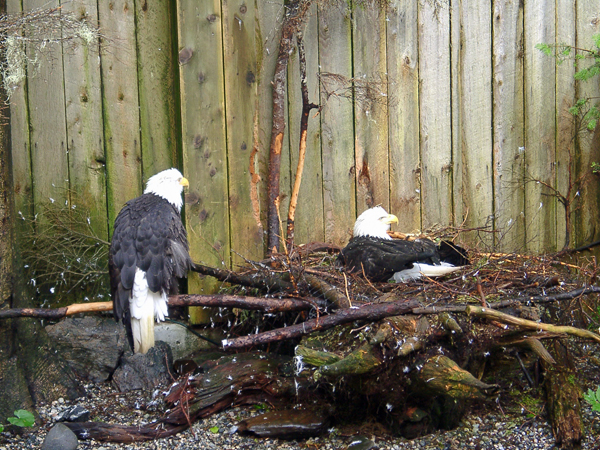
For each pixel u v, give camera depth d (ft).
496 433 11.21
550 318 12.73
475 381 9.78
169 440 11.12
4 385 11.51
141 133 14.84
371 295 12.55
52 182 14.53
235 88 14.78
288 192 15.57
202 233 14.74
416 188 16.28
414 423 11.03
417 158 16.21
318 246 15.14
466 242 16.49
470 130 16.40
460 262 14.30
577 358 13.57
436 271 13.33
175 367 13.66
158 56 14.74
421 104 16.10
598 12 16.62
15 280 11.94
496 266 13.57
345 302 11.36
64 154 14.52
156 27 14.66
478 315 10.29
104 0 14.32
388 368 10.27
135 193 14.96
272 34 15.06
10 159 12.01
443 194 16.43
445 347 10.72
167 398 11.98
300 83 15.37
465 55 16.19
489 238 16.58
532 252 16.66
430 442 10.91
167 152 15.03
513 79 16.49
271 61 15.14
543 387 12.10
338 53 15.52
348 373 10.00
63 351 13.55
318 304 11.68
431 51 16.01
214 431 11.32
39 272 14.53
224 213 14.87
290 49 15.08
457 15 16.05
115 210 14.88
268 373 12.21
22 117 14.21
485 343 10.95
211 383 11.98
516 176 16.74
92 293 14.88
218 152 14.73
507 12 16.26
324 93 15.51
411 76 15.97
